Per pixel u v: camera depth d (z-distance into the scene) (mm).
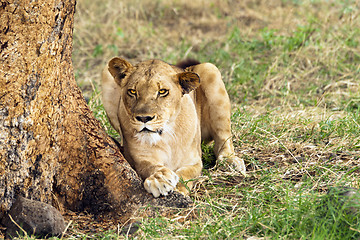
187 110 8250
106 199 7270
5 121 6332
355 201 6281
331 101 13078
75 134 7227
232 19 20031
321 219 6160
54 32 6527
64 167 7145
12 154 6445
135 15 21109
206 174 8703
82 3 21750
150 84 7484
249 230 6469
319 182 7898
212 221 6762
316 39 16109
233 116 11188
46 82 6586
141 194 7266
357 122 10227
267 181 8055
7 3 6074
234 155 9078
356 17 17672
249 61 15758
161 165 7812
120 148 8375
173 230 6586
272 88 14414
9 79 6258
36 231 6266
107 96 8812
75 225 6875
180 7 21750
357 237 5891
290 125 10508
